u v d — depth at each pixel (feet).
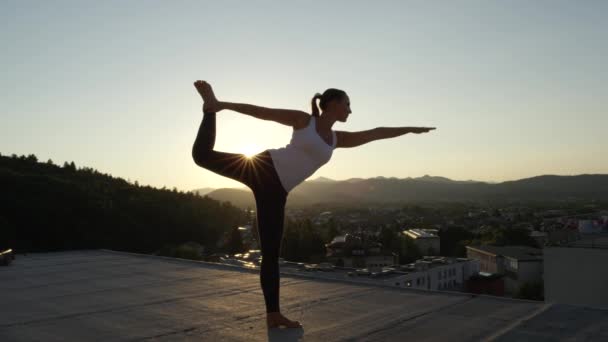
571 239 59.47
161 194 215.72
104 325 10.60
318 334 9.38
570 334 8.75
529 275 139.95
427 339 8.85
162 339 9.32
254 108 8.61
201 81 8.54
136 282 16.79
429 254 230.68
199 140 8.62
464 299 12.63
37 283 16.96
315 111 9.04
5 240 65.72
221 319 10.96
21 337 9.64
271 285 9.87
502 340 8.46
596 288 51.78
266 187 9.06
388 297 13.19
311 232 187.62
